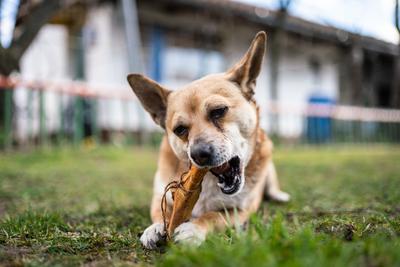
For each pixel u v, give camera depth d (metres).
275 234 0.42
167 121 0.72
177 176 0.69
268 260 0.34
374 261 0.36
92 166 1.66
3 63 1.93
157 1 2.89
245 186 0.70
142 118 2.54
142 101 0.76
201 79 0.73
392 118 3.79
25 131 2.23
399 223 0.57
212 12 3.12
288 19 3.46
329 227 0.56
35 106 2.23
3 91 1.99
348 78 4.23
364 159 2.09
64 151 1.97
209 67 3.38
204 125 0.64
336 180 1.27
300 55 3.95
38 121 2.24
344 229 0.54
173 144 0.69
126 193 1.08
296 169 1.62
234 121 0.67
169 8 3.03
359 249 0.39
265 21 3.19
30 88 1.97
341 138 3.47
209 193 0.68
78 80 2.73
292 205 0.85
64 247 0.52
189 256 0.38
